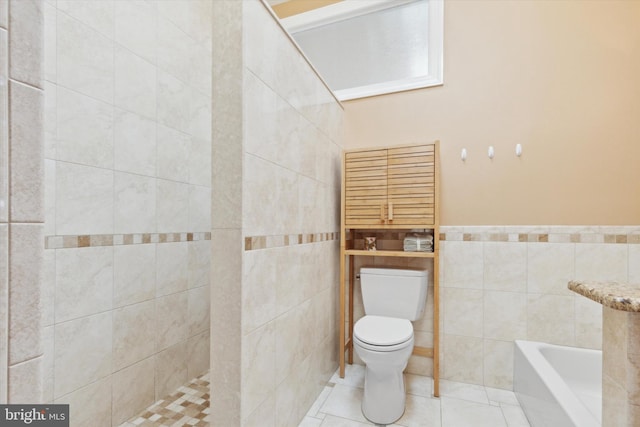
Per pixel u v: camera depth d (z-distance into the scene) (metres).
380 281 2.07
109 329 1.63
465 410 1.76
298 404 1.65
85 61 1.53
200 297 2.23
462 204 2.10
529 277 1.96
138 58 1.80
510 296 1.99
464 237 2.09
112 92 1.65
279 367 1.46
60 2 1.43
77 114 1.50
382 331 1.71
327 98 2.11
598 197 1.86
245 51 1.21
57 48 1.42
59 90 1.43
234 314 1.18
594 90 1.87
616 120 1.83
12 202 0.46
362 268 2.12
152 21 1.88
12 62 0.46
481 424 1.64
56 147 1.42
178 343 2.05
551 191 1.93
